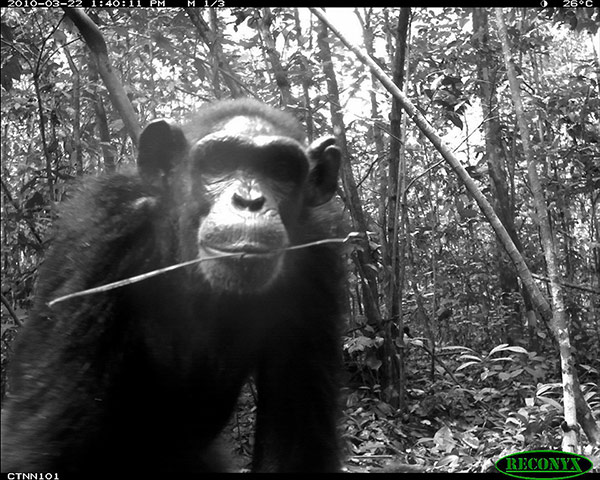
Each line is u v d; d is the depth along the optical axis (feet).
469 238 7.72
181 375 2.47
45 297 2.24
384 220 4.82
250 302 2.35
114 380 2.18
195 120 2.55
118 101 3.21
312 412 2.42
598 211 8.09
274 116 2.47
